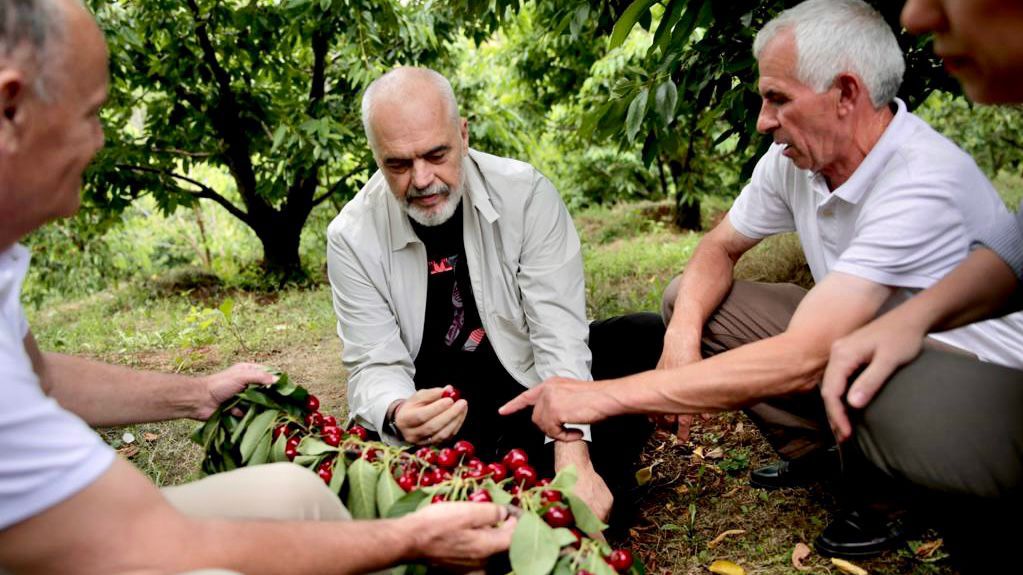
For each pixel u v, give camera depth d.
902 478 1.47
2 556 1.02
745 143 2.86
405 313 2.36
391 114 2.04
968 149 9.63
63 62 1.05
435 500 1.53
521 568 1.31
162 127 8.01
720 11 2.41
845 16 1.72
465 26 5.36
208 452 1.92
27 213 1.11
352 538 1.20
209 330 5.36
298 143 7.07
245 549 1.10
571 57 8.69
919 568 1.84
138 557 1.04
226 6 7.26
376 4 6.29
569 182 11.38
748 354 1.68
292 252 8.29
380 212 2.34
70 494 1.01
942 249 1.73
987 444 1.33
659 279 5.55
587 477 1.90
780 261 4.49
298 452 1.80
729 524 2.17
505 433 2.38
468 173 2.30
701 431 2.82
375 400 2.13
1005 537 1.38
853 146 1.83
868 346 1.48
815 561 1.95
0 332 1.04
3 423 0.97
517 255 2.31
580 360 2.24
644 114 2.51
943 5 1.20
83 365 1.72
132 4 7.01
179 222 10.20
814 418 2.12
